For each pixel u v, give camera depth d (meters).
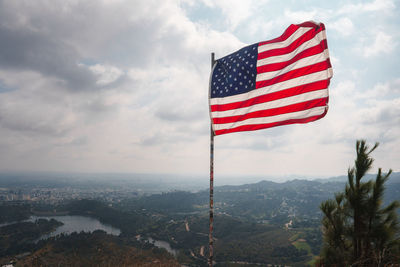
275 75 6.41
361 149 5.18
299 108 6.08
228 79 6.82
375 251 4.64
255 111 6.46
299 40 6.31
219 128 6.71
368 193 4.91
